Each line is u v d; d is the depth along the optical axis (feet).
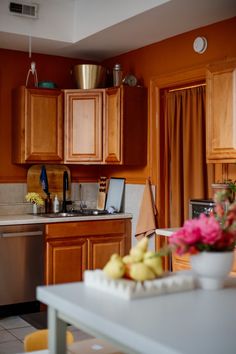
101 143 17.92
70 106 18.06
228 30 14.33
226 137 12.89
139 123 17.58
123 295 5.89
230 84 12.75
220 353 4.20
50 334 6.14
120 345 5.04
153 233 16.99
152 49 17.34
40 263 16.57
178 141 16.34
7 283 16.07
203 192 15.44
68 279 17.04
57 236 16.80
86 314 5.39
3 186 18.01
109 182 19.45
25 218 16.66
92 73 18.02
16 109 17.84
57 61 19.16
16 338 14.06
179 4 13.28
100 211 18.65
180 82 15.99
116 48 18.03
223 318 5.18
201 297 6.06
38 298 6.36
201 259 6.40
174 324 4.96
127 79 17.53
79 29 17.02
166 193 17.02
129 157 17.38
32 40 17.03
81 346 7.11
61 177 19.19
